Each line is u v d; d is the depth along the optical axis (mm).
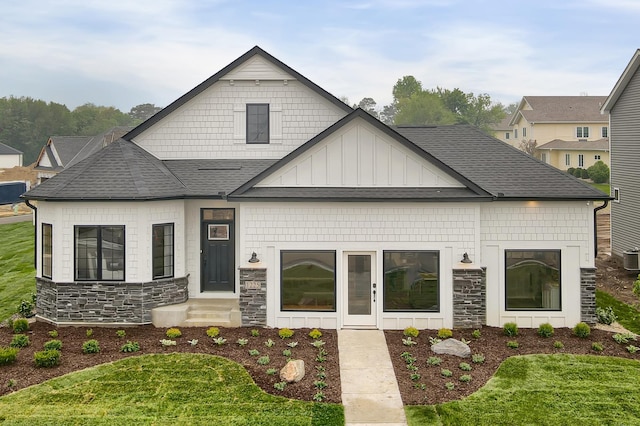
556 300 16266
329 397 11562
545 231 16188
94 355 13680
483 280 16219
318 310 15938
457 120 93625
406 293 15922
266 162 18969
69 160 50312
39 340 14852
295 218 15938
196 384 12078
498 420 10602
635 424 10406
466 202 15641
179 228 17062
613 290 20562
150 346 14312
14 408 10984
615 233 26266
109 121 103312
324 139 15969
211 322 16078
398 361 13461
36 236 17078
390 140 15930
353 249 15891
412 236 15859
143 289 16219
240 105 19000
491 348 14234
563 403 11234
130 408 11039
